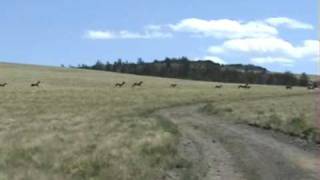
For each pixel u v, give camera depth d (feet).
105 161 65.72
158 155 72.64
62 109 192.24
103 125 122.83
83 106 206.90
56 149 78.74
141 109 194.49
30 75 422.00
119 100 238.89
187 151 80.89
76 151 76.07
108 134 101.04
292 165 67.56
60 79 394.52
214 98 263.70
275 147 83.71
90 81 391.45
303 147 83.35
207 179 59.47
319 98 251.80
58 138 93.66
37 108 193.57
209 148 84.23
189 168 65.62
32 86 317.22
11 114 167.32
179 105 221.46
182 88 345.31
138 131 105.81
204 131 111.24
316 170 64.08
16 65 554.87
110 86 348.38
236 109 168.66
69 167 62.34
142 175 58.13
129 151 75.46
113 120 138.72
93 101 231.50
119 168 60.90
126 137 93.71
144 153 74.95
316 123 107.14
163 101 237.86
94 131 108.47
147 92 291.38
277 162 69.87
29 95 250.37
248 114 146.00
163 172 62.03
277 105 185.16
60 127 119.44
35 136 97.91
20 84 331.77
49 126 122.42
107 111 184.24
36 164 63.72
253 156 75.20
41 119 146.72
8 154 72.28
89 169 60.75
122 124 125.29
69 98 241.96
